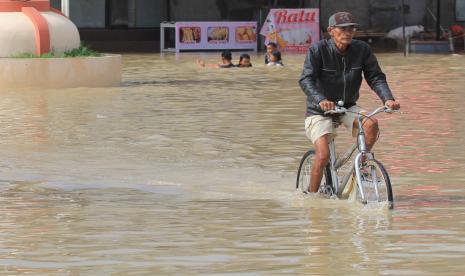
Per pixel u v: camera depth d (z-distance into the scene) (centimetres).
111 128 3278
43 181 2350
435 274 1442
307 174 2130
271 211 1953
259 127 3300
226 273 1462
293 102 4072
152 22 8319
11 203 2072
